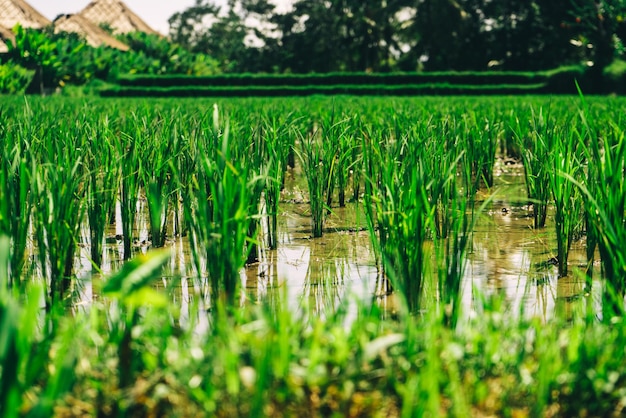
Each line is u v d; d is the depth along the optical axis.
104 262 6.52
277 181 6.60
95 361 3.19
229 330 3.06
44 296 5.27
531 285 5.71
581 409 2.98
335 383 2.96
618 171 4.77
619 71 44.72
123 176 6.69
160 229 7.07
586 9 48.19
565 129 9.16
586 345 3.20
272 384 2.88
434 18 65.75
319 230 7.57
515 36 66.25
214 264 4.83
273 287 5.77
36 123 9.27
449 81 50.69
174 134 7.71
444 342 3.17
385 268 5.56
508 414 2.92
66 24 64.56
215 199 4.84
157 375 2.94
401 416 2.77
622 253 4.53
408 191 5.32
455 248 4.53
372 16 70.38
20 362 2.82
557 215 6.00
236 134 7.33
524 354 3.13
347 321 4.70
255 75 52.19
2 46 52.03
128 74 53.31
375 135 8.91
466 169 8.29
